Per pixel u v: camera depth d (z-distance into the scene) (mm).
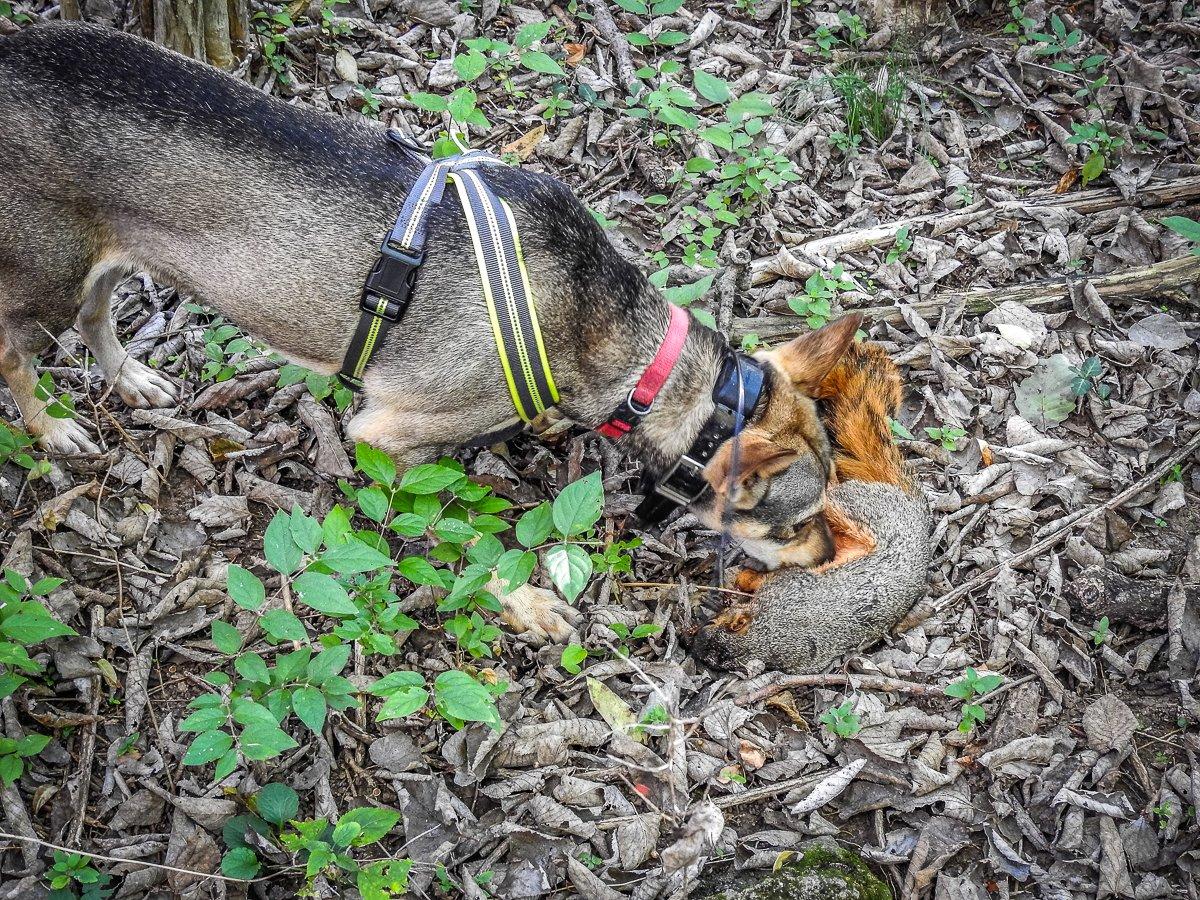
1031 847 1422
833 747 1456
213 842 1330
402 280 1360
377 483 1439
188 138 1357
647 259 1749
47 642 1399
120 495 1508
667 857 1327
